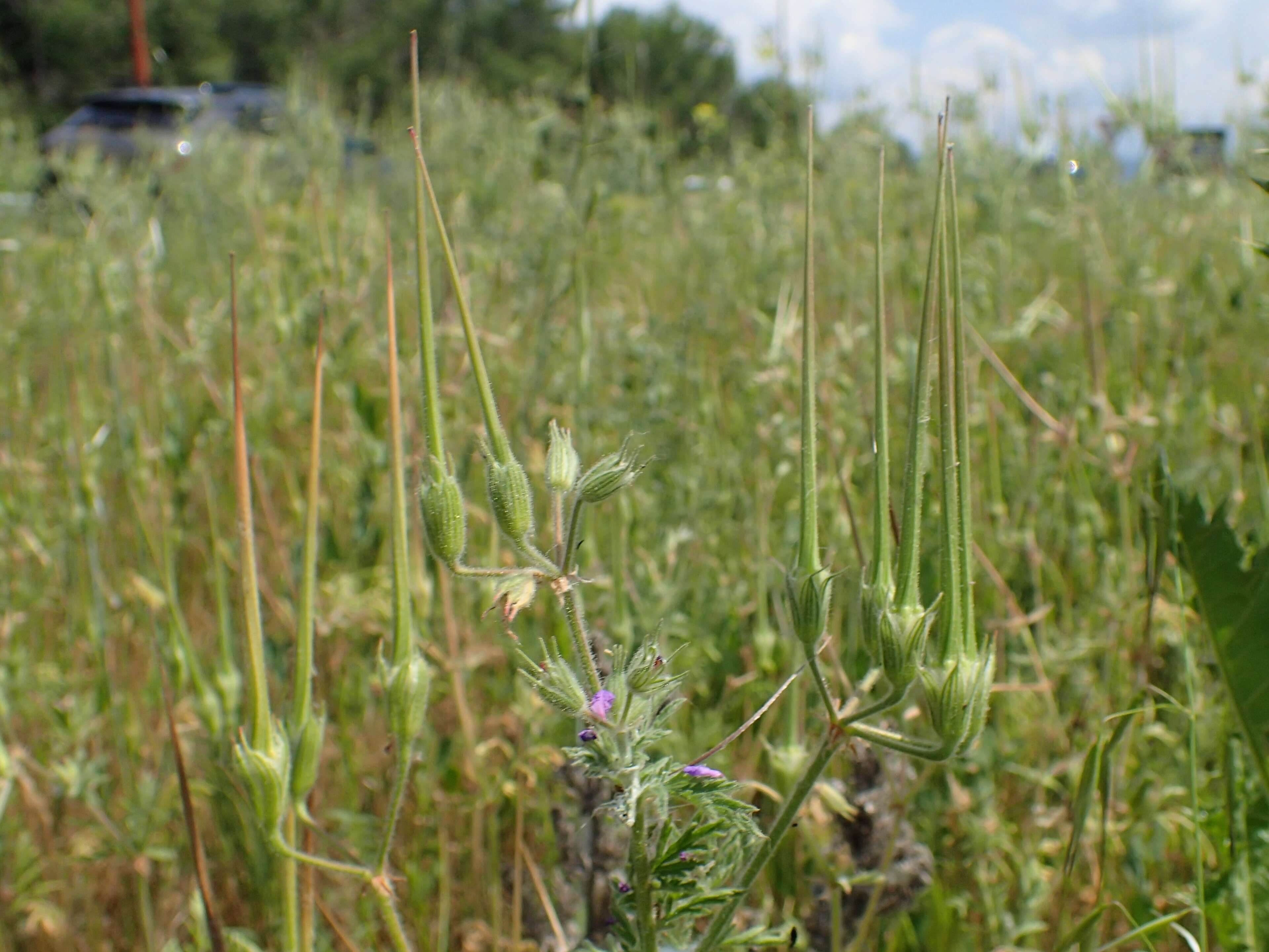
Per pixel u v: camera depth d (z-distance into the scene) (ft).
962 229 2.53
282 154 3.11
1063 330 2.45
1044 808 1.39
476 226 2.31
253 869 1.35
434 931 1.42
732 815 0.74
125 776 1.44
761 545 1.47
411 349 1.79
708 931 0.81
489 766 1.55
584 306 1.86
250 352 2.46
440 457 0.75
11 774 1.36
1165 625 1.52
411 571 1.49
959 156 2.75
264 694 0.80
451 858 1.51
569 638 1.54
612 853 1.22
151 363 2.29
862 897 1.24
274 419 2.27
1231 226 2.79
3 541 1.95
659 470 1.93
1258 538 1.13
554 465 0.77
